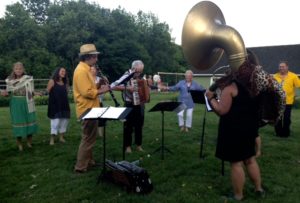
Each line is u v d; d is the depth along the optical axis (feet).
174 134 27.04
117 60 169.37
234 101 12.74
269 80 12.51
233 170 13.33
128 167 14.89
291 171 17.28
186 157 19.75
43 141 24.80
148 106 51.75
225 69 14.84
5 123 34.19
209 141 24.27
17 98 21.58
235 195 13.67
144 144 23.40
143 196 14.05
